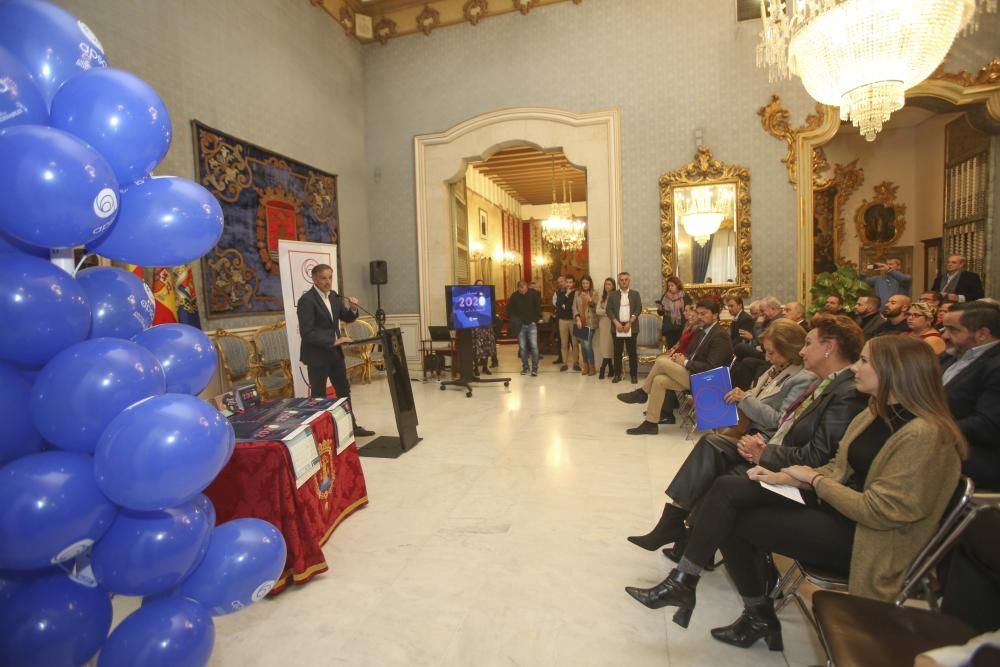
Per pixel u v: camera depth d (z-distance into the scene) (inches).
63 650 58.6
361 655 82.3
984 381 96.9
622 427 209.9
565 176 605.6
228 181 252.5
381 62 376.2
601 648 82.4
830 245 411.2
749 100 314.8
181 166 229.1
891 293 299.9
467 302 290.4
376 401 271.1
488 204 613.0
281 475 101.2
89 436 56.9
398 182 377.4
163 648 60.5
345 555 113.6
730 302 245.3
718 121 319.9
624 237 337.4
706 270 323.6
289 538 101.0
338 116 349.1
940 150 367.9
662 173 329.1
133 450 54.3
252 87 272.2
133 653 59.9
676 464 165.5
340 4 349.7
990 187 308.8
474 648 83.2
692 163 321.7
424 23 362.6
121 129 60.6
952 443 66.1
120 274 70.4
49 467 54.9
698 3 319.3
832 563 73.5
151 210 65.5
